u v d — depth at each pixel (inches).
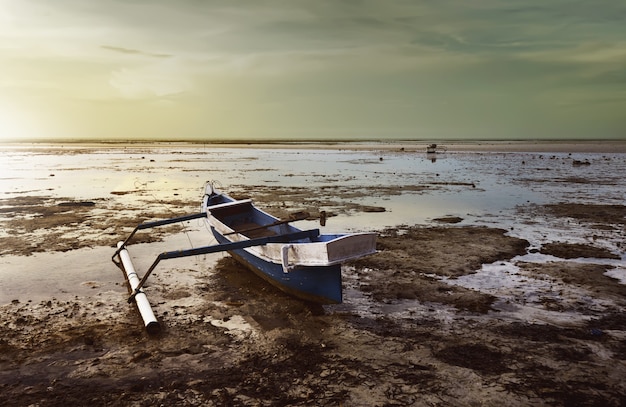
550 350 240.4
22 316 283.3
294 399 196.9
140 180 1061.1
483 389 203.8
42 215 614.2
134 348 244.1
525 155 2220.7
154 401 194.9
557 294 323.6
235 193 841.5
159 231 530.3
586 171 1321.4
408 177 1157.7
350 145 4003.4
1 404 191.3
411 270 378.6
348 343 250.5
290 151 2795.3
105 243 468.1
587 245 457.1
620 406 191.2
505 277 360.5
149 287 340.5
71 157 1985.7
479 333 261.9
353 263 398.0
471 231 520.4
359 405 191.9
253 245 313.0
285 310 299.3
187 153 2495.1
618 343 248.5
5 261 399.2
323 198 781.3
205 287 343.3
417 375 216.2
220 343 251.0
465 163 1678.2
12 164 1536.7
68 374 216.8
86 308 298.5
